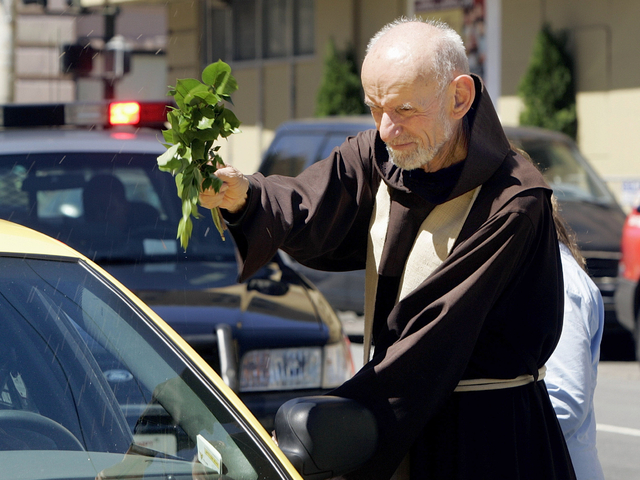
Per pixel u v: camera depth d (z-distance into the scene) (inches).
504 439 170.6
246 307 301.9
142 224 341.7
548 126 1030.4
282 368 287.3
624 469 377.7
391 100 166.2
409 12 1189.7
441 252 173.9
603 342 674.2
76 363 156.4
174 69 1467.8
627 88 996.6
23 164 343.3
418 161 171.0
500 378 171.2
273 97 1359.5
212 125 159.3
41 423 149.4
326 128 650.2
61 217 337.1
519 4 1078.4
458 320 164.7
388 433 165.5
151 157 358.0
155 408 154.5
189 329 280.2
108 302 166.1
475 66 1130.0
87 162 349.7
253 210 173.6
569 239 200.5
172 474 146.3
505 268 167.3
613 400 496.1
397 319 171.8
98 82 1301.7
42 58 1350.9
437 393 165.5
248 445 150.0
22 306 159.8
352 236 193.5
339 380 298.5
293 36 1327.5
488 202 171.2
